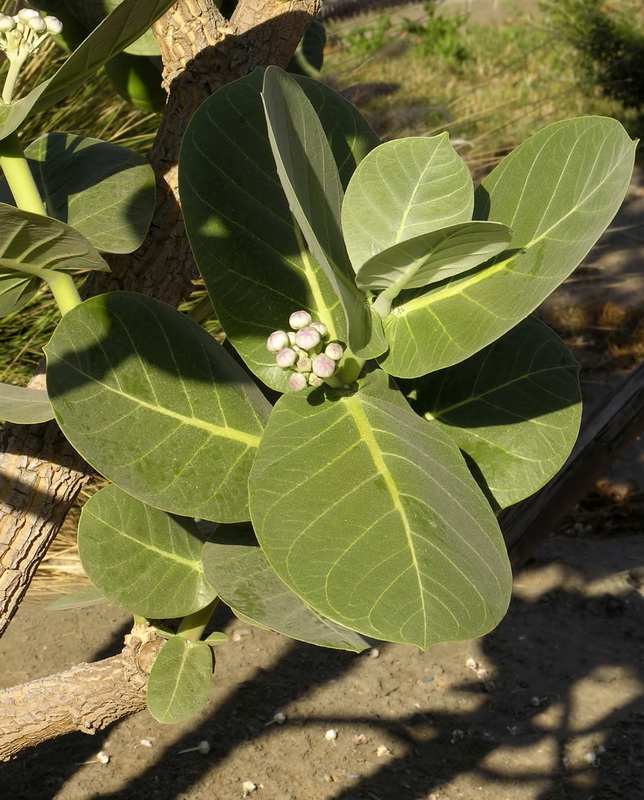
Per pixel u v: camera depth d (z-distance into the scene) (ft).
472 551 1.71
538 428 2.14
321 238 1.93
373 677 7.51
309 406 1.92
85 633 7.66
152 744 6.70
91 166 2.25
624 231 15.83
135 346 1.86
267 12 2.37
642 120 18.72
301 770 6.45
